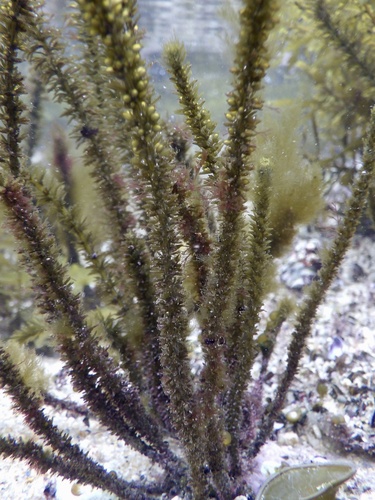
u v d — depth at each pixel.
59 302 1.54
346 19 3.44
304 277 3.79
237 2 0.97
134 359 1.91
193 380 1.70
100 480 1.71
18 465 2.19
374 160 1.50
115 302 1.95
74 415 2.58
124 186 2.00
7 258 3.91
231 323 1.68
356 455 2.30
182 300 1.35
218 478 1.79
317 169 2.16
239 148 1.16
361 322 3.17
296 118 2.11
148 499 1.86
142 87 0.96
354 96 4.26
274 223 2.08
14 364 1.55
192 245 1.53
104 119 1.89
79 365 1.66
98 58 1.76
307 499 1.59
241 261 1.61
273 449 2.28
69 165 3.31
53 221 2.31
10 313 3.58
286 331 3.15
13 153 1.48
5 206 1.34
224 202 1.27
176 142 2.02
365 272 3.82
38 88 3.42
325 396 2.59
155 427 1.92
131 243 1.78
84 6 0.82
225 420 1.85
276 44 0.99
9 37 1.32
